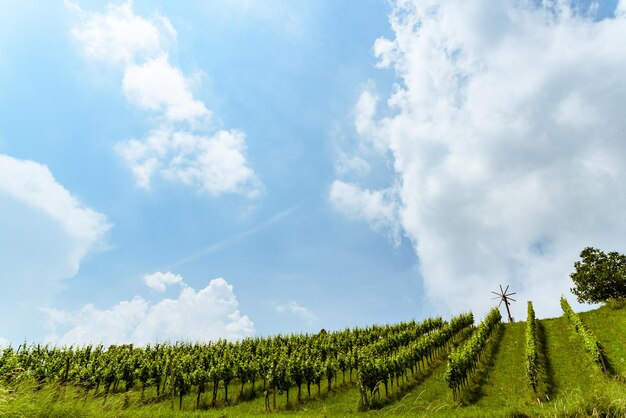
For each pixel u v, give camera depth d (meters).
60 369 34.69
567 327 50.62
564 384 30.19
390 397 32.03
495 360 40.69
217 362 38.78
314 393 35.69
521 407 16.44
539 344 44.28
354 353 40.34
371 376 32.00
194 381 34.00
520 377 33.78
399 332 55.09
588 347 34.94
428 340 42.81
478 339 40.75
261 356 47.12
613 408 12.95
